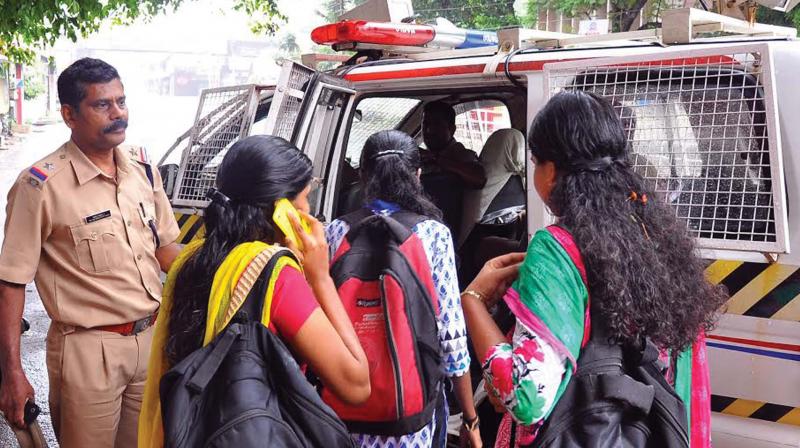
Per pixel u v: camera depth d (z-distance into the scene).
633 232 1.79
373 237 2.44
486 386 1.83
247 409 1.75
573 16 12.62
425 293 2.38
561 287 1.74
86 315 2.72
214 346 1.82
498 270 1.99
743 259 2.55
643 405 1.74
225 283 1.90
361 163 2.70
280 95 3.43
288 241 1.99
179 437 1.73
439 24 4.40
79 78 2.66
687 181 2.66
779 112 2.56
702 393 1.97
